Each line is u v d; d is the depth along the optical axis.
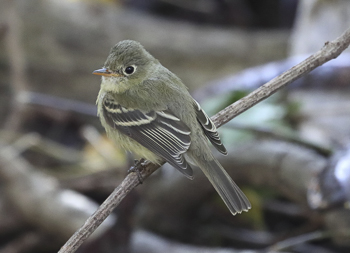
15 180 10.90
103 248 9.15
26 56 15.89
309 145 10.20
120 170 11.97
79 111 14.19
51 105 14.09
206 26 17.97
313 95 11.87
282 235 10.05
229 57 16.91
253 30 17.80
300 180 9.34
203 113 7.30
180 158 6.88
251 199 10.62
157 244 9.44
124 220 9.07
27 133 13.91
